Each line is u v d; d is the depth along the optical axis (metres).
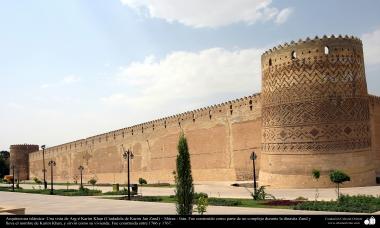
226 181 44.09
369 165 33.59
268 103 35.88
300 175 32.94
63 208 26.39
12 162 90.94
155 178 55.03
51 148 80.81
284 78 34.47
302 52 33.72
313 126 32.78
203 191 35.22
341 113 32.59
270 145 35.34
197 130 48.62
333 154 32.19
